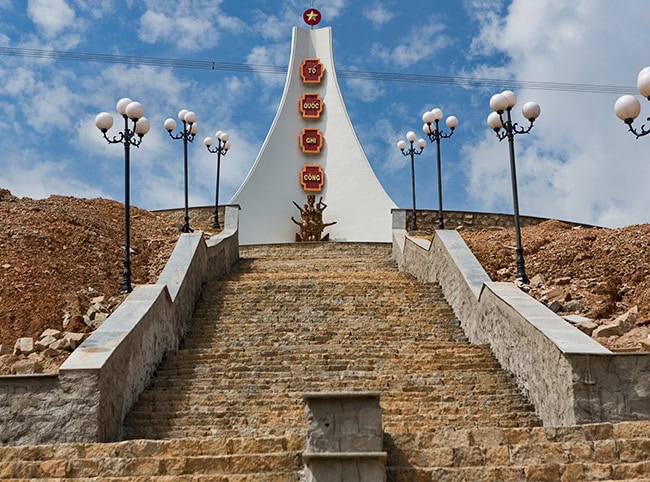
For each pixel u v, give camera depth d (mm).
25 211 19469
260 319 14523
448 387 10719
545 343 9914
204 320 14641
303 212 34000
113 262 18172
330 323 14125
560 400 9391
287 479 7465
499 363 11766
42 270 15867
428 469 7539
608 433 8078
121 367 9984
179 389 10805
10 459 7957
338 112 37719
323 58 38938
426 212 29281
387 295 16062
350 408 7508
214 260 19031
